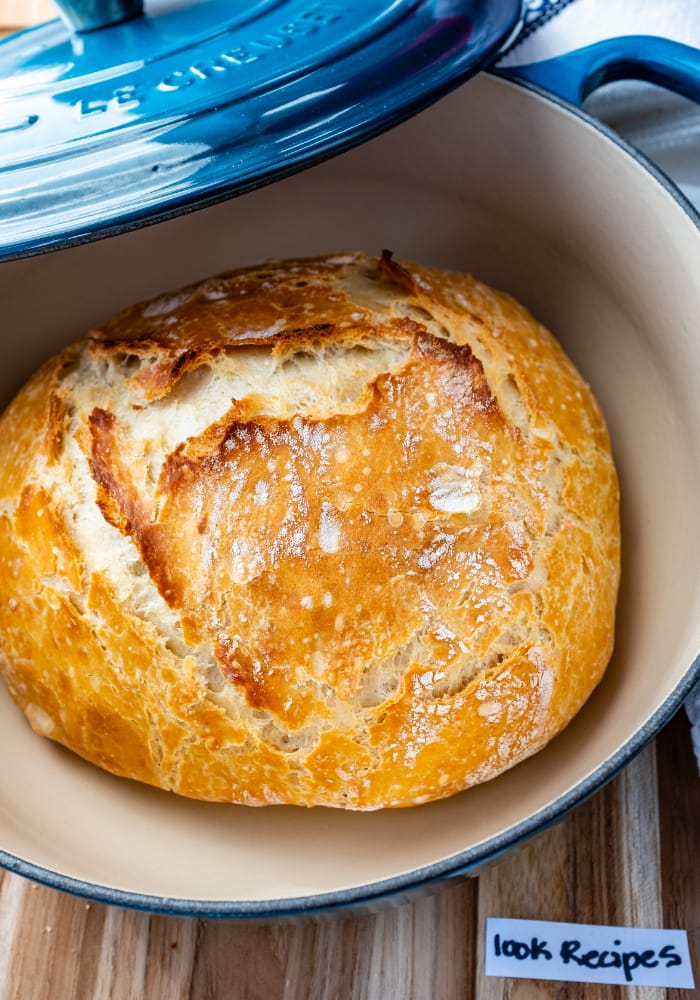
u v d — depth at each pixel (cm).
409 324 51
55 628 50
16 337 58
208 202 44
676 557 52
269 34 47
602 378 57
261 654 48
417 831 50
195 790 50
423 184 58
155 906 44
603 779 44
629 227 52
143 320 54
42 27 52
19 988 51
